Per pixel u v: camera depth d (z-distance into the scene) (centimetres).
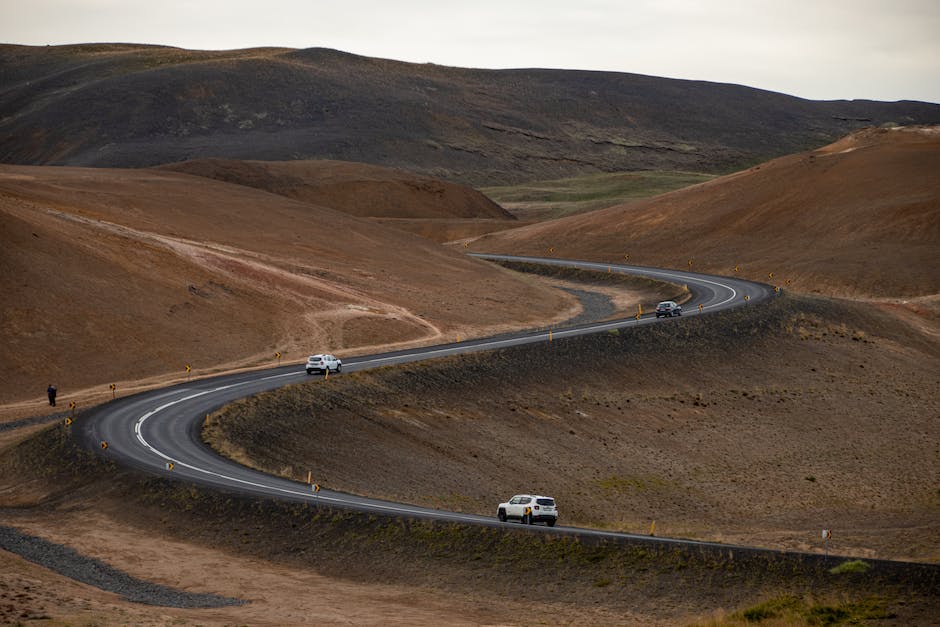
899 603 4169
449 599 4784
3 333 11919
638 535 5553
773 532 7194
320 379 10188
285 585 4975
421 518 5634
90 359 12100
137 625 3788
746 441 10600
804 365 13788
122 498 6531
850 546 6481
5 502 6875
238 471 7081
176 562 5319
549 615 4494
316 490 6588
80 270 13912
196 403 9350
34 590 4306
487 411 10206
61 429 8350
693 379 12638
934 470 10019
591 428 10288
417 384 10494
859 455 10456
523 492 8106
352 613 4409
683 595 4569
